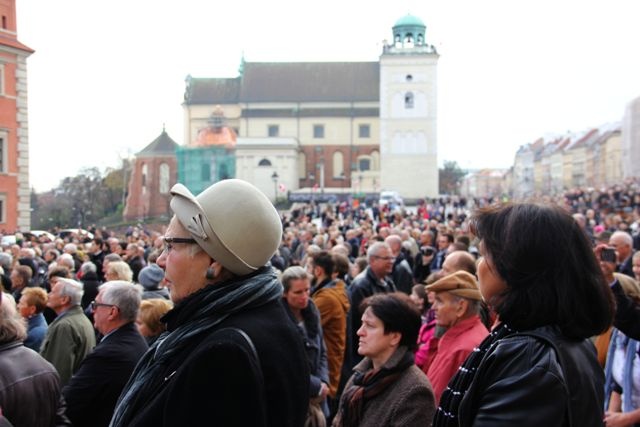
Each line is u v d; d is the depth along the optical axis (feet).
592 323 9.08
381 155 300.20
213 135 303.48
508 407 8.32
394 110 299.38
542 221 9.29
